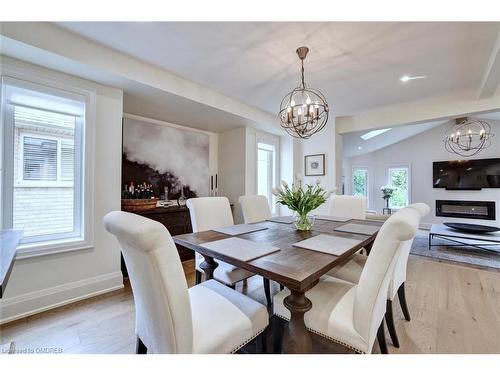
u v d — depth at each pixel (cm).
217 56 218
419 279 266
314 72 248
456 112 314
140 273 88
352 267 176
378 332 130
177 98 266
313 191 199
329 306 122
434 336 160
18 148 190
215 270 181
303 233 178
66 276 207
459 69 240
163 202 345
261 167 440
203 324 104
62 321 178
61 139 211
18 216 191
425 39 191
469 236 371
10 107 183
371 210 773
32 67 190
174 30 182
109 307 199
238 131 402
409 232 92
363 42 196
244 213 241
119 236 87
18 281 185
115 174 238
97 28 179
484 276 274
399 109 357
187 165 381
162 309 83
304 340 110
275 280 102
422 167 693
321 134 423
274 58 221
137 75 224
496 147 576
